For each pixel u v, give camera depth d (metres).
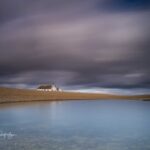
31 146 15.36
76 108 47.41
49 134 19.64
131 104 60.78
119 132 21.20
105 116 34.03
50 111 40.78
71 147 15.30
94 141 17.05
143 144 16.36
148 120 29.66
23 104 58.44
